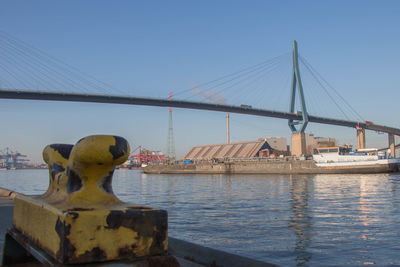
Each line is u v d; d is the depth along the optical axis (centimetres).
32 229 221
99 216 174
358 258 872
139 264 175
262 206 2078
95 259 172
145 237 185
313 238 1112
